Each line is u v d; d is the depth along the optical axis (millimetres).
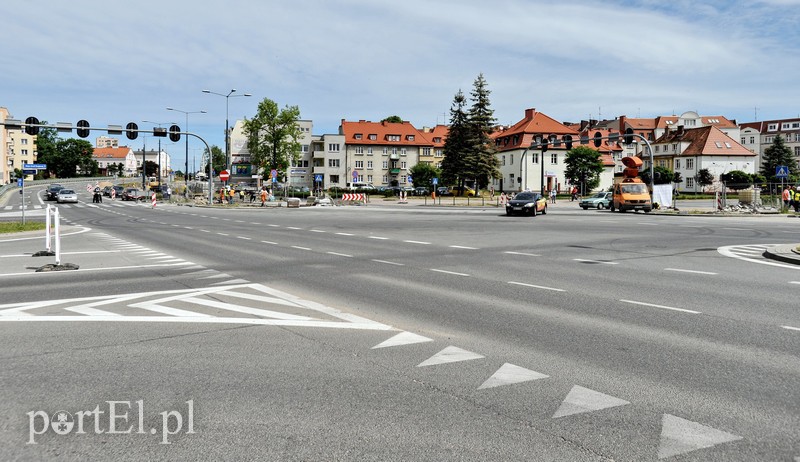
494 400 4320
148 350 5688
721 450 3512
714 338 6117
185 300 8445
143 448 3553
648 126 110688
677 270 11625
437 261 13219
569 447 3543
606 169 92188
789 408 4145
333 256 14289
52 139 138875
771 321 6938
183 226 26469
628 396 4395
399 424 3885
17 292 9195
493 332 6426
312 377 4852
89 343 5957
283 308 7832
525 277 10719
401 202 62781
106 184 113125
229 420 3959
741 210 40625
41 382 4727
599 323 6863
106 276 11008
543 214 38438
